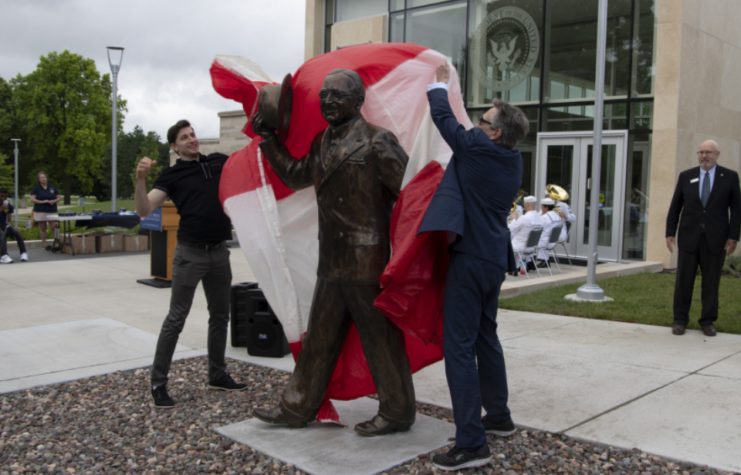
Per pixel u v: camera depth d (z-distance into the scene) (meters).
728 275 10.51
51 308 7.38
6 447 3.32
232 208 3.72
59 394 4.27
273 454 3.15
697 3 11.54
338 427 3.56
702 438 3.33
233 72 3.81
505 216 3.11
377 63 3.44
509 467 3.00
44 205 14.73
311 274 3.80
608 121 12.23
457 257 3.00
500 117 3.04
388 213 3.29
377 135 3.19
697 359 5.00
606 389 4.22
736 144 13.27
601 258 12.30
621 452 3.16
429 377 4.66
